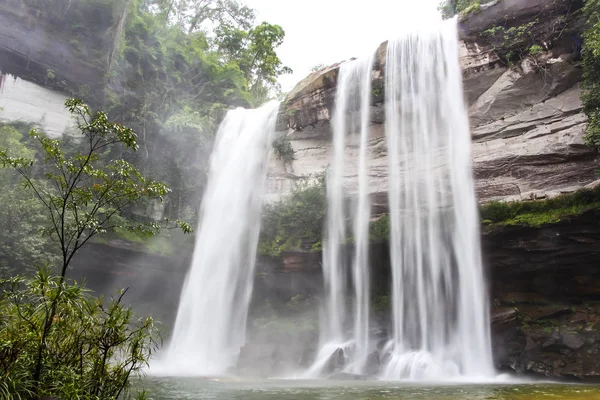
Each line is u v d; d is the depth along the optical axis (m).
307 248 23.42
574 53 18.67
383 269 22.09
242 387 11.46
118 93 28.58
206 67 34.78
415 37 23.41
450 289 19.61
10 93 24.56
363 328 20.95
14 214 17.06
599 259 16.45
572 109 18.52
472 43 21.20
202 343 23.89
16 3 25.69
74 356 5.75
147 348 6.82
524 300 18.12
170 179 27.30
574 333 15.85
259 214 26.19
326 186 24.55
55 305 5.65
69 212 17.89
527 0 19.64
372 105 24.27
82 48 27.84
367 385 12.44
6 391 4.97
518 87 20.00
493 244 18.39
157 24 32.59
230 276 25.38
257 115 29.36
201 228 27.34
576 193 16.39
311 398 9.01
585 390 10.90
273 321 21.97
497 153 19.94
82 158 7.04
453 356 18.34
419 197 21.64
